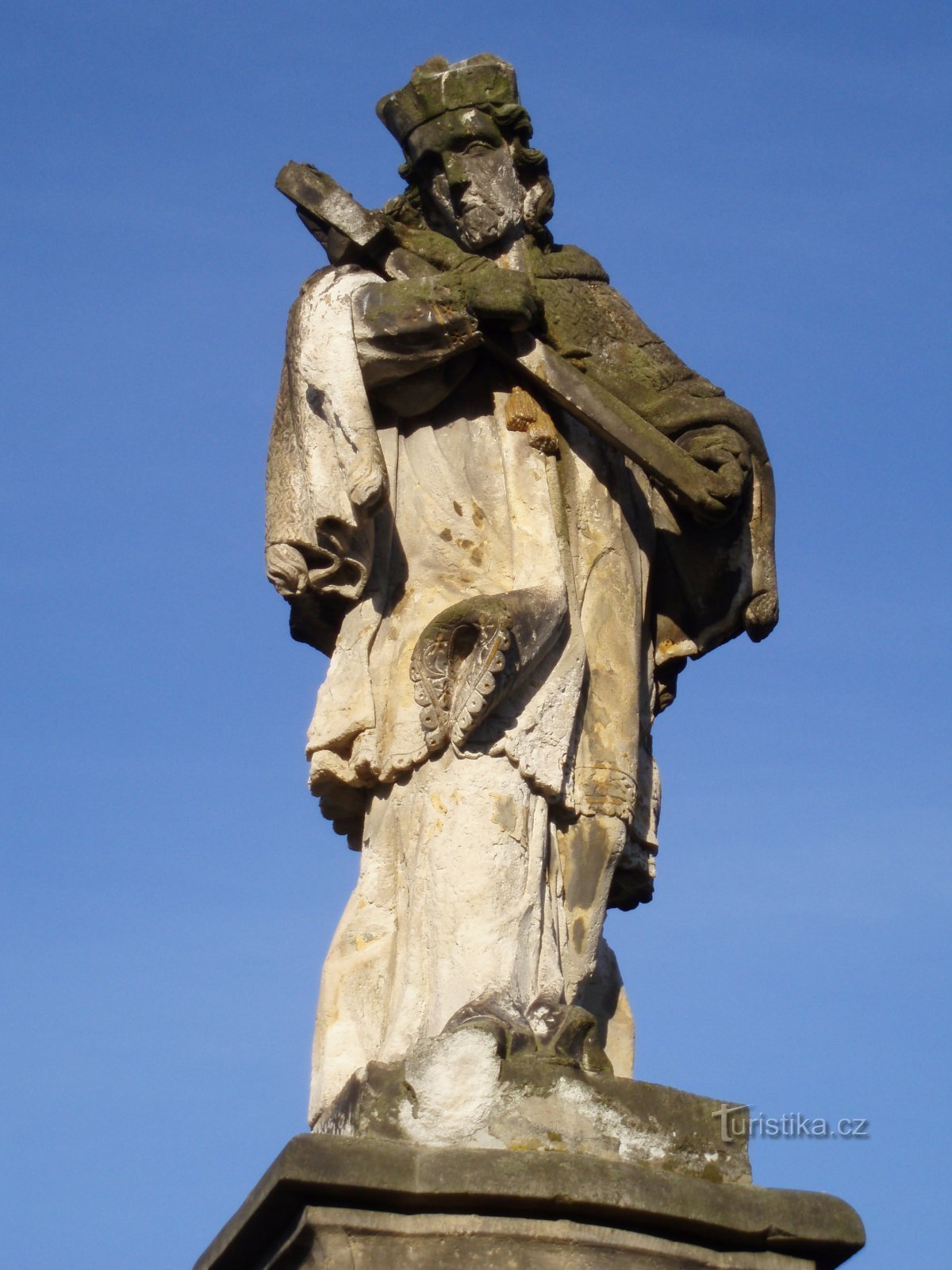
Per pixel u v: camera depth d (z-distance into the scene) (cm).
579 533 1284
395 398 1280
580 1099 1131
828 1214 1141
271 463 1277
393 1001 1202
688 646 1322
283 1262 1126
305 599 1285
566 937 1224
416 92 1316
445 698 1219
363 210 1290
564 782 1234
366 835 1250
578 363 1302
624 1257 1103
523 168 1324
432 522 1271
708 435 1287
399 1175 1090
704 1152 1143
